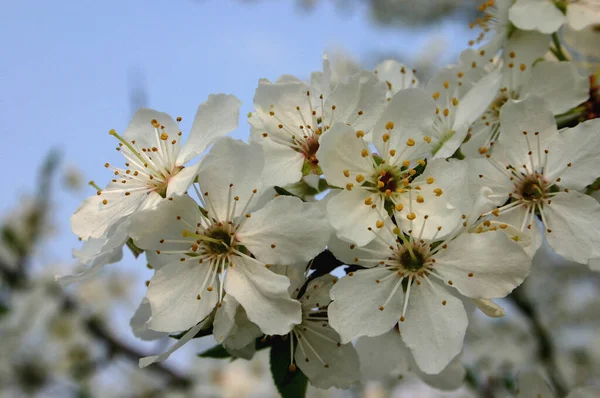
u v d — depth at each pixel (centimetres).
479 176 18
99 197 18
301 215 16
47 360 33
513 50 19
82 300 33
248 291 16
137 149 18
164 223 17
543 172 17
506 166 18
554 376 30
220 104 17
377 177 17
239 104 17
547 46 19
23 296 33
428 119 17
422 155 17
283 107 18
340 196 17
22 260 33
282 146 18
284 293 16
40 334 33
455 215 16
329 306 16
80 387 33
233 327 17
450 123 19
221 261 17
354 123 17
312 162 17
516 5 19
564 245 17
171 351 16
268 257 16
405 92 17
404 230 17
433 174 17
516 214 17
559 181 17
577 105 19
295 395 17
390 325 16
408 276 17
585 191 18
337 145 17
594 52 20
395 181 17
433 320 16
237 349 17
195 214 17
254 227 17
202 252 17
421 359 16
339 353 17
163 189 17
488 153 18
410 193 17
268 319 16
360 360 18
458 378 19
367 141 17
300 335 17
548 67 19
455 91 19
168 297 17
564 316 38
